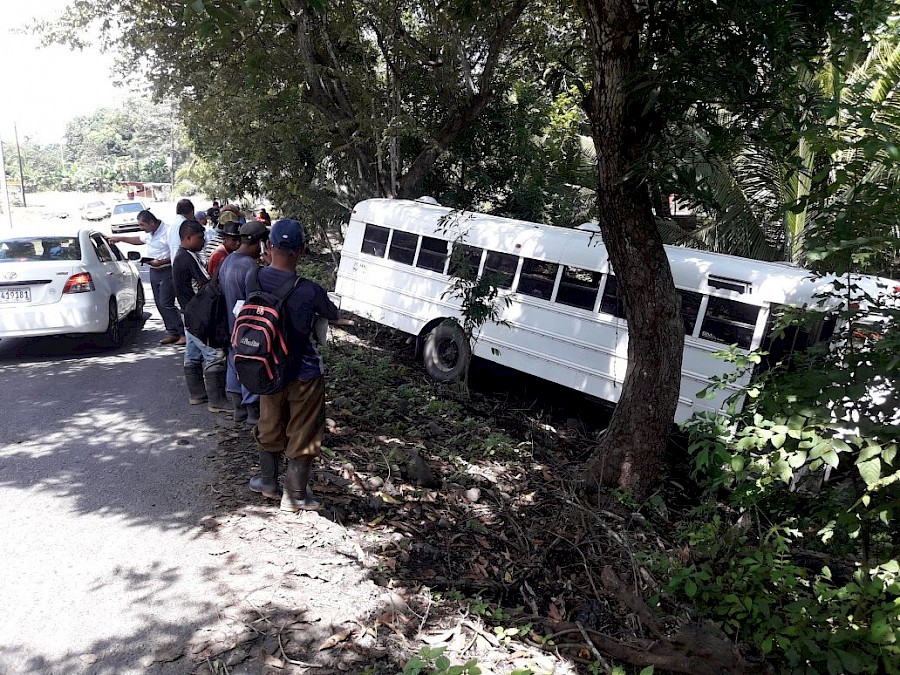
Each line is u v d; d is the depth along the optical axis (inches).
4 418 278.7
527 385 426.6
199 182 821.2
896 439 156.5
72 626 152.4
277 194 635.5
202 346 281.7
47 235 399.2
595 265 354.9
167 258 403.5
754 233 467.8
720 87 222.5
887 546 178.1
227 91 552.1
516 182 655.8
